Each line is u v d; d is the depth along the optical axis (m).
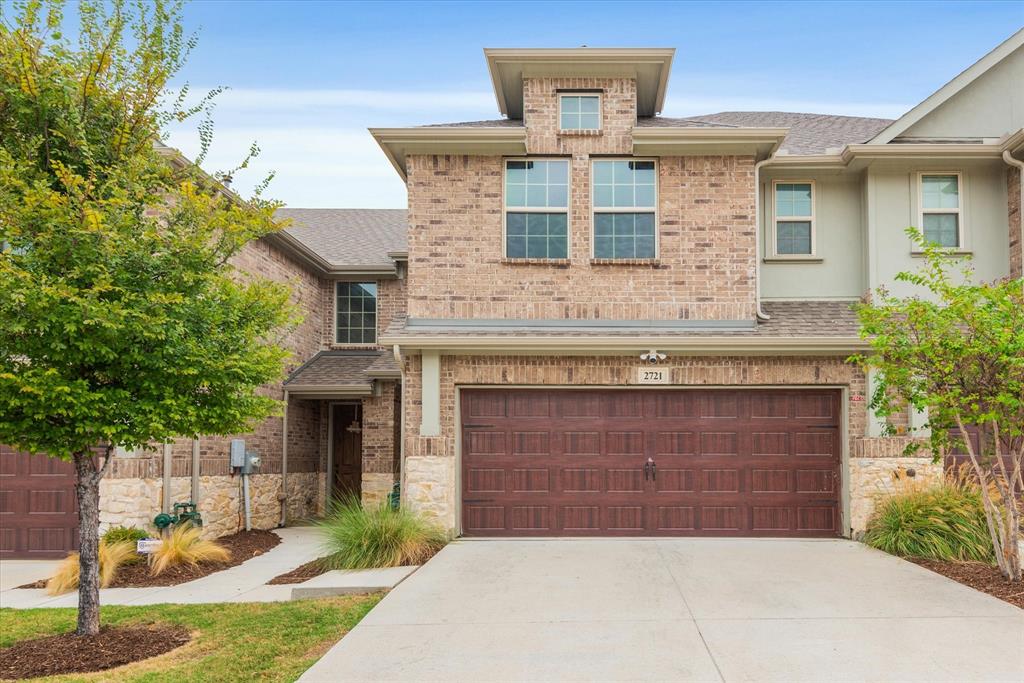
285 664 6.58
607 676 5.96
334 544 10.70
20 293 6.15
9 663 6.72
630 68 12.77
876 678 5.84
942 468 11.66
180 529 11.48
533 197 12.68
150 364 6.95
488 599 8.27
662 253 12.44
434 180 12.60
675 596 8.31
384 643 6.82
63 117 7.25
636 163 12.72
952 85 13.55
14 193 6.93
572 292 12.43
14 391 6.46
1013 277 12.88
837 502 12.06
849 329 12.12
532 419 12.31
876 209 13.20
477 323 12.39
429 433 11.91
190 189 7.40
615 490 12.18
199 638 7.45
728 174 12.55
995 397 8.57
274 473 15.80
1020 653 6.37
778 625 7.21
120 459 11.55
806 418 12.16
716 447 12.19
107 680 6.21
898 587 8.61
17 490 12.38
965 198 13.15
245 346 7.77
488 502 12.22
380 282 18.47
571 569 9.67
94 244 6.68
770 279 13.51
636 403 12.27
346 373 16.72
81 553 7.48
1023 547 10.12
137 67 7.70
